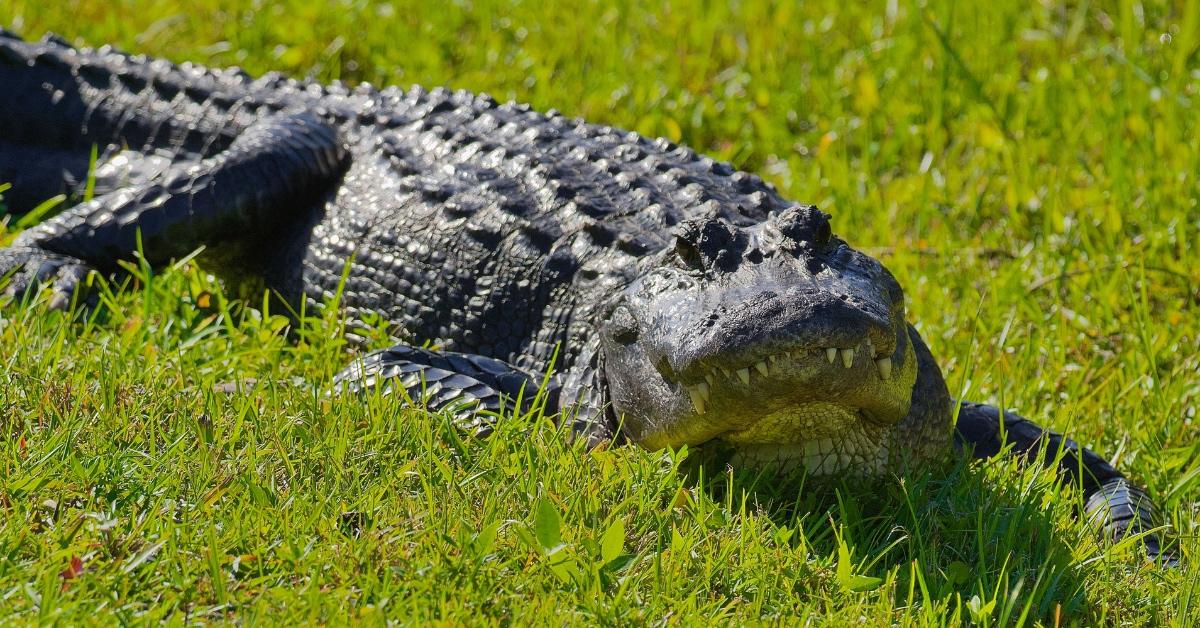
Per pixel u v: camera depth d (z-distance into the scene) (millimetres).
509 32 22125
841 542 8414
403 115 14734
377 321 12625
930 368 10461
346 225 13594
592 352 10938
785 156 18781
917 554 8992
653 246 11625
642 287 9672
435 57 20953
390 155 13852
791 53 21359
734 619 7809
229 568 7688
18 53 15930
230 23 22234
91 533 7848
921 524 9297
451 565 7840
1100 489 10766
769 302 8469
